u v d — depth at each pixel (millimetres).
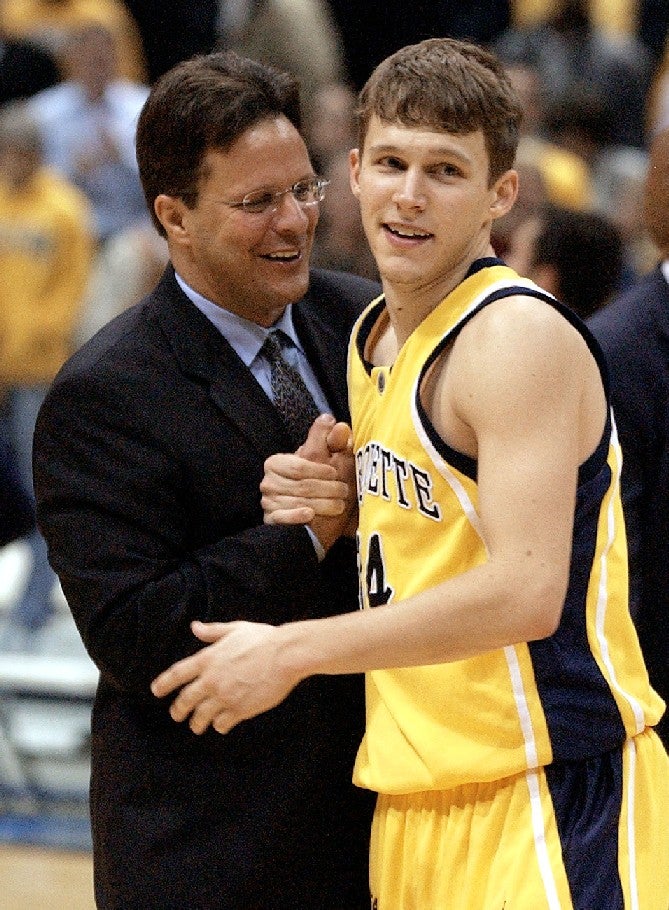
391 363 9523
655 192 11797
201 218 9633
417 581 8977
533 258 13914
